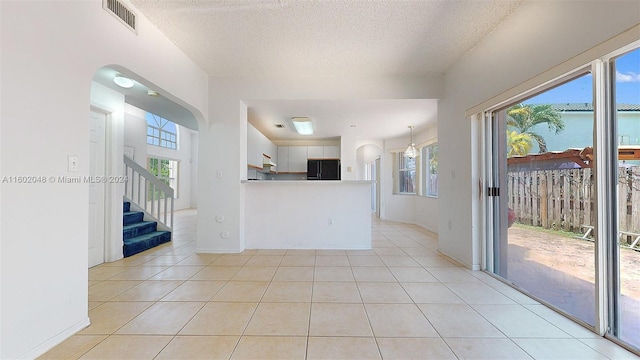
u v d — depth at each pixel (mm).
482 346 1715
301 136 7059
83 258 1881
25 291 1541
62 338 1736
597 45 1729
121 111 3658
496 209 3068
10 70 1472
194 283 2768
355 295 2480
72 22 1807
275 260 3602
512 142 2789
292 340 1778
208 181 3939
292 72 3746
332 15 2459
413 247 4359
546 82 2135
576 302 2055
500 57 2635
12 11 1482
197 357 1604
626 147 1698
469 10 2418
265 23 2582
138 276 2969
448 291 2570
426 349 1685
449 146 3693
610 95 1773
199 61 3422
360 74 3814
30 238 1564
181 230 6000
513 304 2301
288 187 4316
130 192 5102
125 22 2270
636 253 1667
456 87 3479
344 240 4309
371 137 7121
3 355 1447
